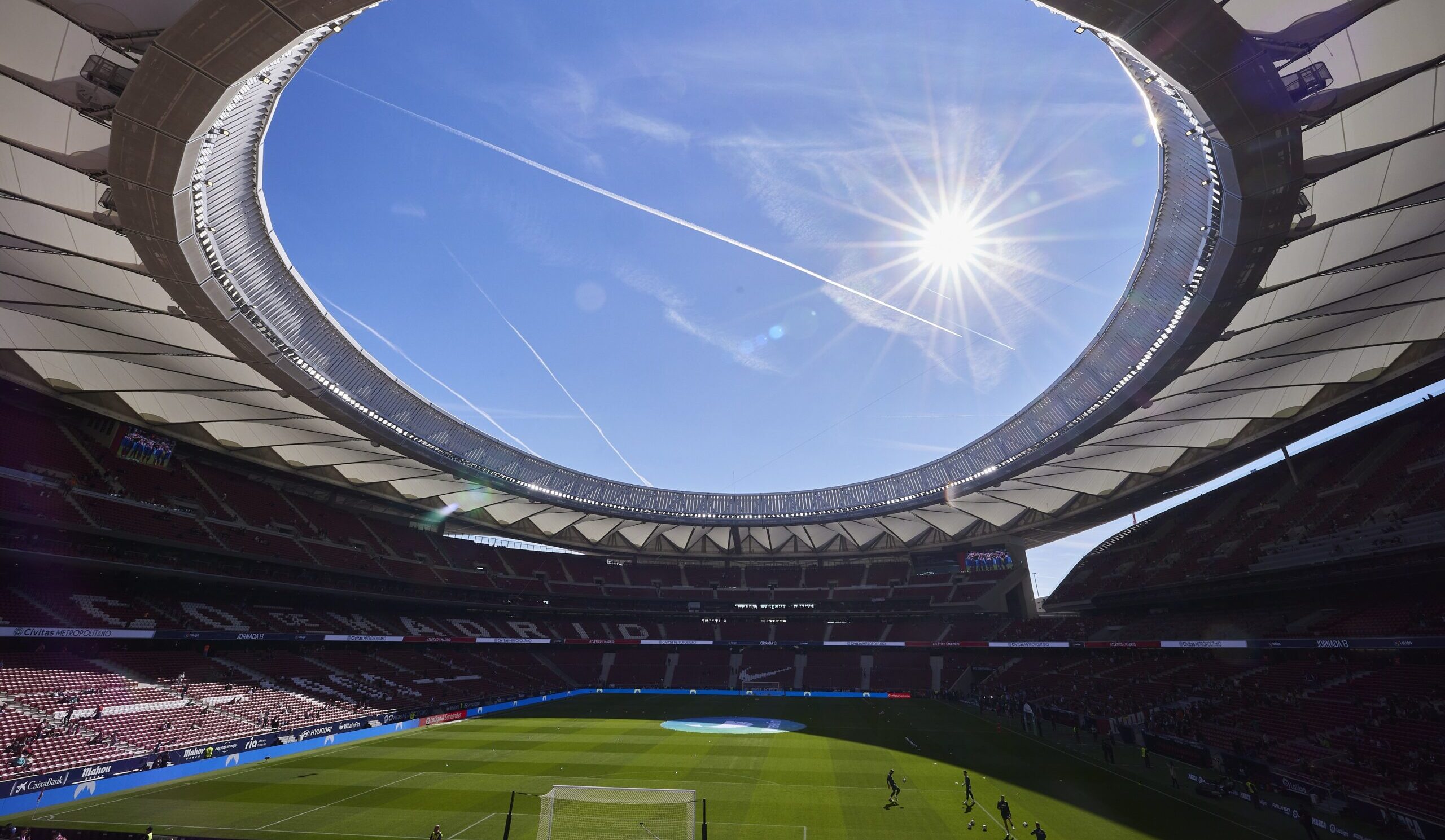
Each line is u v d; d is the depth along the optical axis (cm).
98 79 2041
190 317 3139
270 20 1881
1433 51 1836
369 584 5988
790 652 8231
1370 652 3709
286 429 4738
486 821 2489
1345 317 3092
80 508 3916
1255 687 4041
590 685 7850
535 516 7494
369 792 2912
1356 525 3856
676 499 7331
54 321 3225
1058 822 2441
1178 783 2998
